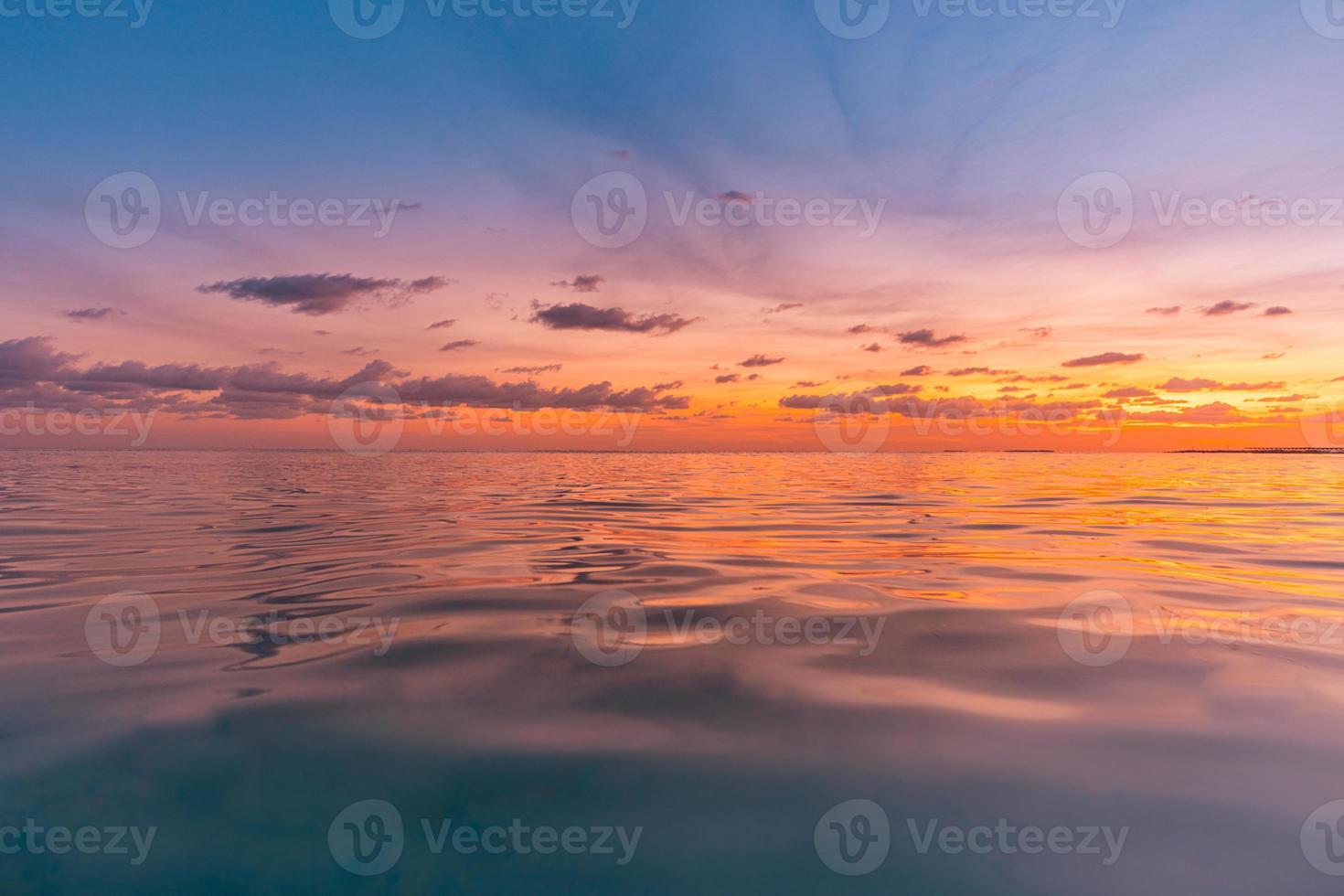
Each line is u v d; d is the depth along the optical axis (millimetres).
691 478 18844
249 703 2717
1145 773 2193
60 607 4168
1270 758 2289
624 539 7094
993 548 6594
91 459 32062
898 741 2418
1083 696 2820
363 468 24469
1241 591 4719
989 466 28188
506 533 7484
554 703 2740
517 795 2078
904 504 11172
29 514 9242
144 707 2674
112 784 2111
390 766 2236
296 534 7355
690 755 2320
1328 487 15336
